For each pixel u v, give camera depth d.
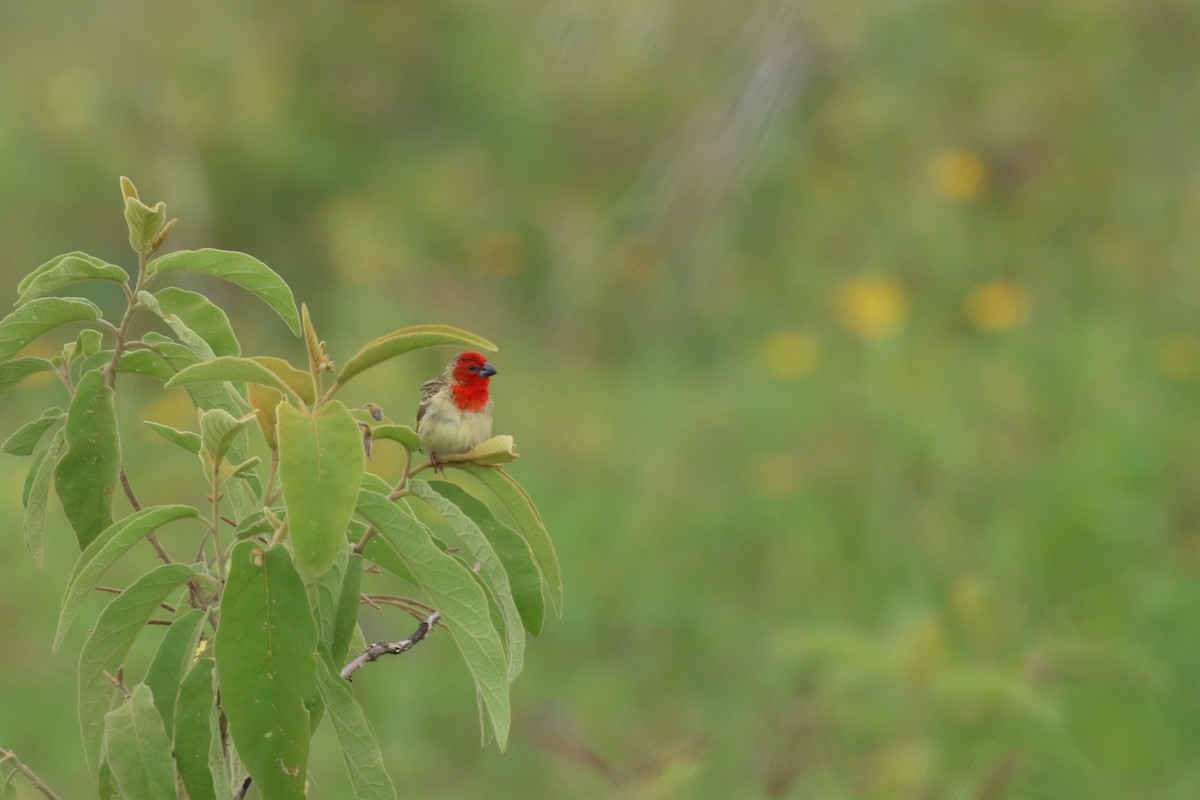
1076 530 10.69
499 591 4.04
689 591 12.00
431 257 16.86
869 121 17.34
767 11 17.73
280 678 3.58
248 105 16.64
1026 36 17.95
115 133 16.06
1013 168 17.41
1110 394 13.74
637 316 16.69
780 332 16.11
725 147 17.44
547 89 18.12
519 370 15.68
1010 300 15.66
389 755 9.73
